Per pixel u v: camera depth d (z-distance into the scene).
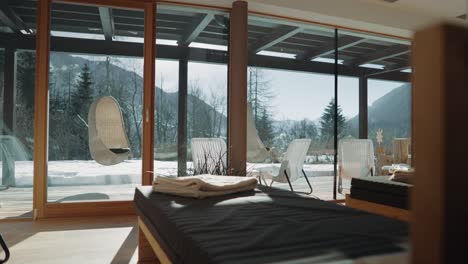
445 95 0.44
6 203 3.35
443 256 0.44
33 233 2.85
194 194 1.86
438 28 0.45
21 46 3.44
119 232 2.89
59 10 3.56
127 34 3.74
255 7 3.99
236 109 3.93
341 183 4.59
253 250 0.99
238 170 3.90
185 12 3.96
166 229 1.41
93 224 3.18
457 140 0.45
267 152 4.19
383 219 1.36
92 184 3.60
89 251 2.38
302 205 1.64
